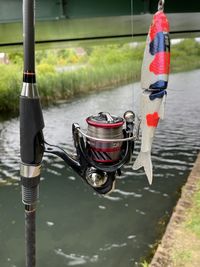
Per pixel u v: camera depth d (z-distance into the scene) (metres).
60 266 0.64
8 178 1.06
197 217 0.67
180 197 0.84
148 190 0.93
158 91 0.30
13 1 1.11
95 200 0.90
